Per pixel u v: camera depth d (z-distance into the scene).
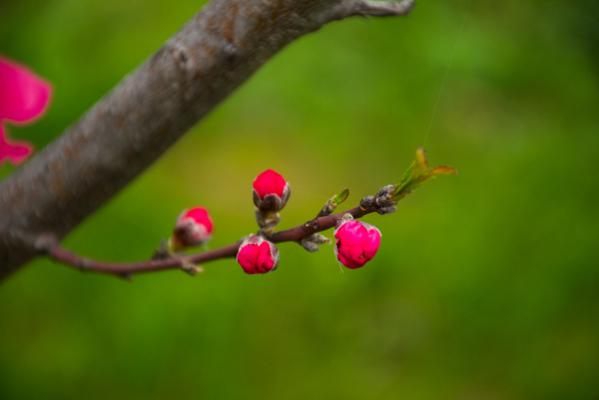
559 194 1.27
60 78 1.25
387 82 1.34
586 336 1.17
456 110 1.36
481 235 1.23
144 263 0.62
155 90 0.56
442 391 1.13
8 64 0.59
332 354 1.14
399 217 1.25
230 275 1.16
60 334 1.09
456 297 1.19
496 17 1.35
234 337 1.13
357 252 0.55
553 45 1.33
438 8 1.37
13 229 0.59
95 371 1.07
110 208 1.18
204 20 0.56
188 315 1.12
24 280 1.12
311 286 1.18
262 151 1.30
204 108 0.57
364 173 1.30
